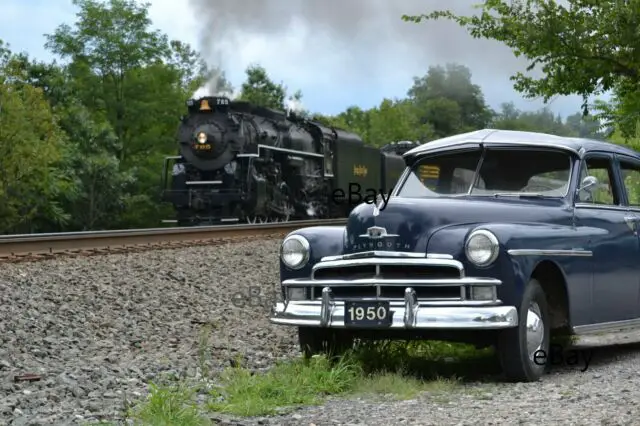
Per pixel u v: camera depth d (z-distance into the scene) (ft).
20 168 129.18
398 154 123.85
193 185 95.50
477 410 17.39
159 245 50.88
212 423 17.17
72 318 30.81
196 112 96.48
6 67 132.46
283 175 99.04
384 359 23.53
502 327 20.43
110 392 20.44
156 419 17.03
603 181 25.55
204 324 32.30
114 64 178.70
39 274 37.81
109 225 161.27
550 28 36.60
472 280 20.61
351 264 21.68
